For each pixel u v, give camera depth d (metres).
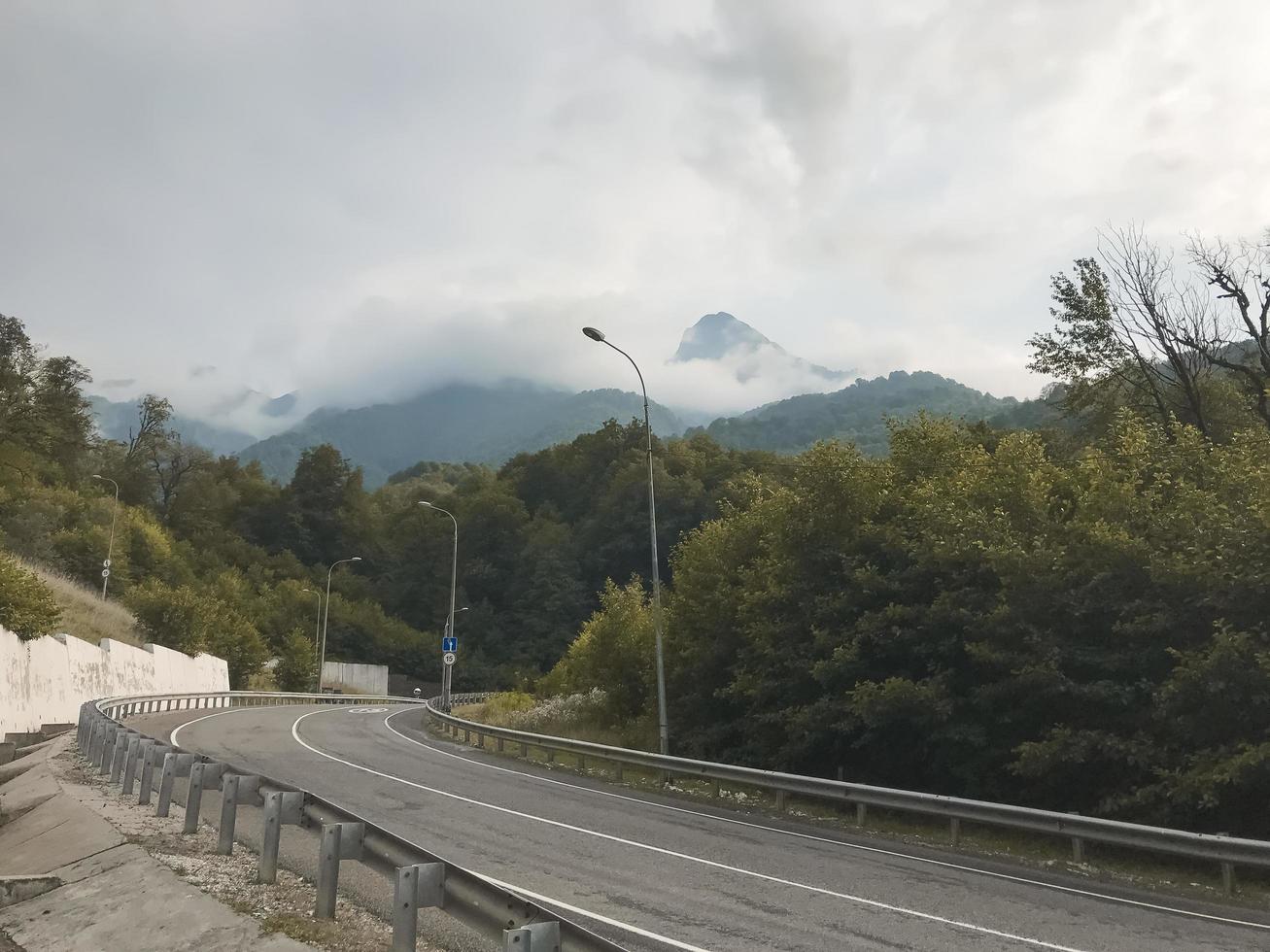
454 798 15.37
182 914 7.32
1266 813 13.10
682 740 24.88
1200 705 13.50
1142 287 27.78
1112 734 14.47
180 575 87.38
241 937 6.76
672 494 100.62
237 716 34.34
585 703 34.97
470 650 108.50
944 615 17.36
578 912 8.20
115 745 14.30
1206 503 15.01
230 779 9.38
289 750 21.97
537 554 112.25
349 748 23.62
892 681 16.75
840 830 14.87
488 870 9.78
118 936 7.24
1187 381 26.58
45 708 28.11
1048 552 15.84
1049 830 12.52
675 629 26.53
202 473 118.69
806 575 20.88
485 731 27.44
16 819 12.22
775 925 8.09
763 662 21.86
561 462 133.25
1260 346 25.61
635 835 12.64
